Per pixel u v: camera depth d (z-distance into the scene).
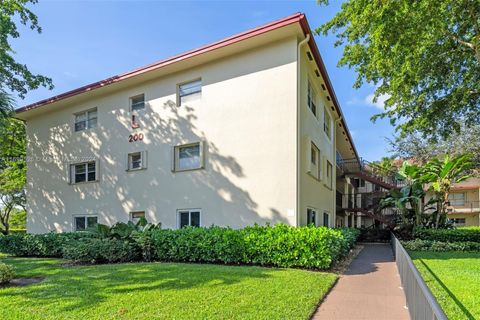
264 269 7.66
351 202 23.34
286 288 5.79
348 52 13.62
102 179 14.07
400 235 16.03
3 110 11.82
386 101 14.77
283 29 9.88
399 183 25.28
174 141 12.24
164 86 12.73
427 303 2.66
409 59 11.62
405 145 24.78
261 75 10.67
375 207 21.97
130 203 13.09
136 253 9.91
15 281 6.97
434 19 10.24
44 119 16.62
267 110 10.45
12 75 14.79
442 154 23.12
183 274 7.06
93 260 9.46
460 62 12.83
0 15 13.51
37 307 4.93
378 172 25.70
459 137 21.41
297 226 9.57
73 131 15.38
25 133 18.53
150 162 12.77
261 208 10.22
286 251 7.98
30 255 12.23
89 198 14.38
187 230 9.63
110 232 10.52
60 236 11.63
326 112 15.97
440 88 13.85
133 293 5.55
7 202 25.19
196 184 11.56
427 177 16.09
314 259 7.68
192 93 12.12
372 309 4.95
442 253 11.83
